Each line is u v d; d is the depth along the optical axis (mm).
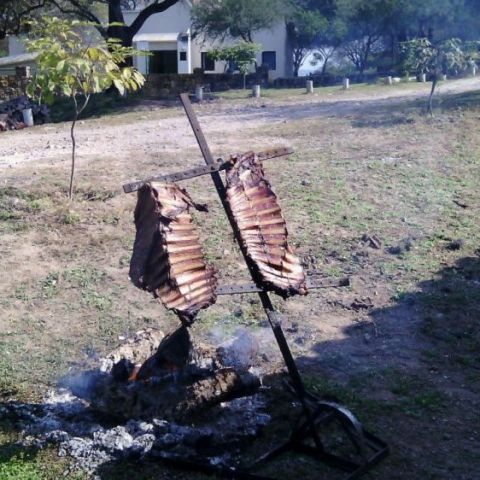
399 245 5234
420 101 11102
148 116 12992
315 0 23375
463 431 3188
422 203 6082
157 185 2736
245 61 18203
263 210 2879
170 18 24219
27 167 7391
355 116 10094
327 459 2881
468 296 4516
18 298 4531
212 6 21172
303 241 5301
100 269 4902
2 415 3322
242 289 2777
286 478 2826
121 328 4180
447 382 3611
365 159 7340
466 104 9961
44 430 3180
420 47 12281
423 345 3988
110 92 16250
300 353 3895
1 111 13461
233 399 3240
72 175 6055
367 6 22156
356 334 4113
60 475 2877
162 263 2633
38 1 16328
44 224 5586
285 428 3152
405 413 3316
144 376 3154
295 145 8211
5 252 5141
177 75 17172
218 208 5863
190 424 3084
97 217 5730
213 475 2820
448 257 5109
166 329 4156
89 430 3152
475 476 2873
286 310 4375
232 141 8766
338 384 3555
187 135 9750
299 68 24750
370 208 5961
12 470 2889
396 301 4480
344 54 24594
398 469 2902
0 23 16391
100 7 20359
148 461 2908
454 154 7469
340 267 4957
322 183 6531
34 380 3656
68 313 4359
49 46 5492
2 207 5867
